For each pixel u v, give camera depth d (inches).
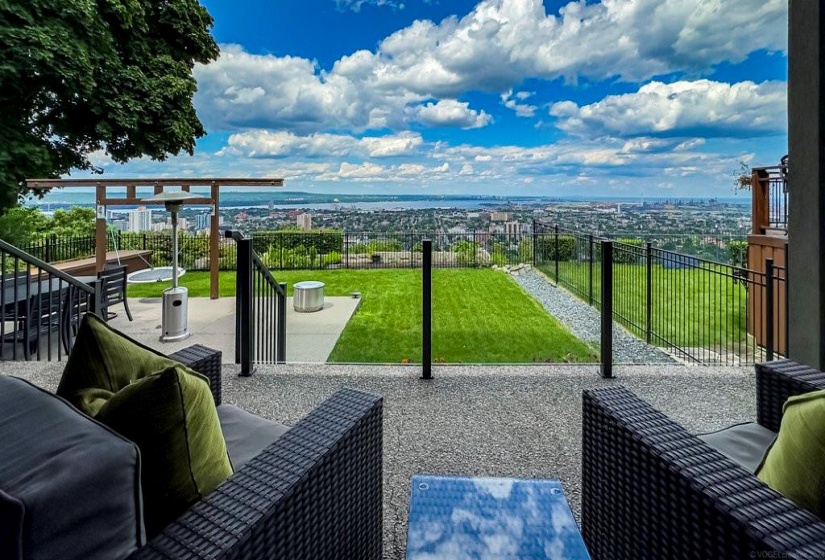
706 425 101.3
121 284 229.6
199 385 38.9
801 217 128.9
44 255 339.0
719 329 213.0
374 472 57.8
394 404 114.0
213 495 37.6
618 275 248.7
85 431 32.0
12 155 342.3
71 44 320.2
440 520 51.5
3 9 292.8
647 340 203.5
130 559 30.3
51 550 26.1
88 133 381.4
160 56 402.0
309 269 419.2
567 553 46.6
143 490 35.5
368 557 56.2
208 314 248.7
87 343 49.1
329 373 135.9
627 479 50.0
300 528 40.2
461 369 138.9
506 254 406.9
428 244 131.2
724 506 35.9
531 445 93.7
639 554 47.7
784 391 65.9
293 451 44.9
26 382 41.5
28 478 26.9
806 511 35.5
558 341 200.5
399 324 229.6
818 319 123.1
